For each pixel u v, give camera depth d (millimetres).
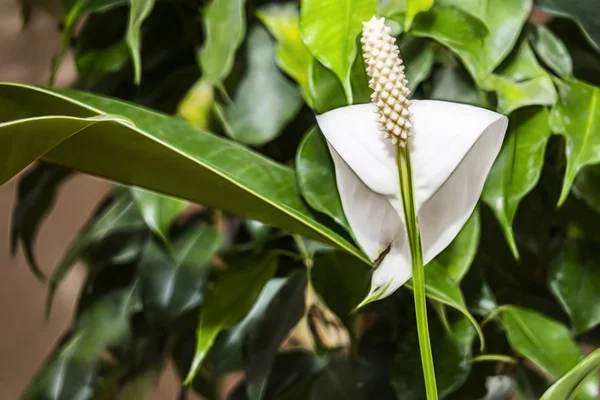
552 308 1146
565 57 1063
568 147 1013
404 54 1035
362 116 895
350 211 901
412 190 875
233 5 1051
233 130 1080
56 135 885
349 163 885
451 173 879
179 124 1011
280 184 1002
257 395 1070
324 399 1124
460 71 1062
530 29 1067
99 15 1142
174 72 1146
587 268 1079
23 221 1266
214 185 951
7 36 1906
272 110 1080
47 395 1147
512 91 1021
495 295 1143
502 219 1018
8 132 869
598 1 1041
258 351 1079
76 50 1144
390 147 884
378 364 1133
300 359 1164
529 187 1019
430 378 890
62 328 2014
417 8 991
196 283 1105
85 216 2014
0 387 1980
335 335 1201
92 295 1197
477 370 1114
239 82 1083
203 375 1364
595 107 1021
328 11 978
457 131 878
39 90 935
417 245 881
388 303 1119
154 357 1215
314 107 1010
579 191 1064
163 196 1089
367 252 898
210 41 1054
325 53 975
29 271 1990
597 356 900
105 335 1166
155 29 1146
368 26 880
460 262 1002
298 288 1087
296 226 956
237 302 1056
